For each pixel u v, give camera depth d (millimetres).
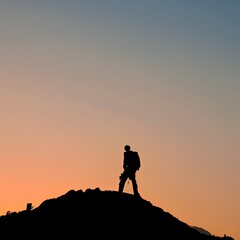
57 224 61344
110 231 60125
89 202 63906
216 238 63031
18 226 61812
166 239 60281
